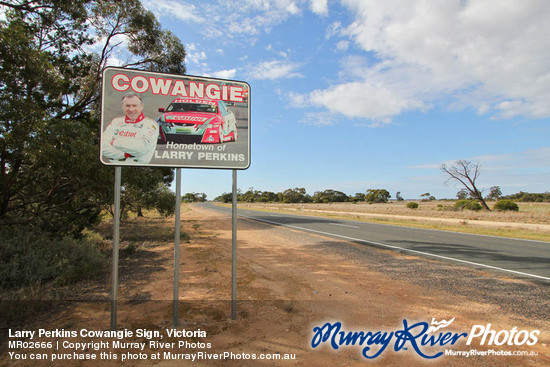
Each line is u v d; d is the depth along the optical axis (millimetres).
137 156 3605
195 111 3865
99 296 4543
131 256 7605
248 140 4047
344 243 10492
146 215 25359
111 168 7074
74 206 8188
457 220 22688
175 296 3539
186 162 3777
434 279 5793
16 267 4988
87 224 9219
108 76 3588
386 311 4113
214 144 3902
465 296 4766
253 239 11453
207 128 3891
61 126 6137
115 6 9859
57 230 7676
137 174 8422
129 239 10398
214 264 6801
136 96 3664
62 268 5406
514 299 4637
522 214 25844
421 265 7039
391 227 16922
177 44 12773
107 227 13422
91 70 10383
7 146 5781
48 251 5797
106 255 7410
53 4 8094
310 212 35344
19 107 5711
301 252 8609
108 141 3529
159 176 10469
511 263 7332
